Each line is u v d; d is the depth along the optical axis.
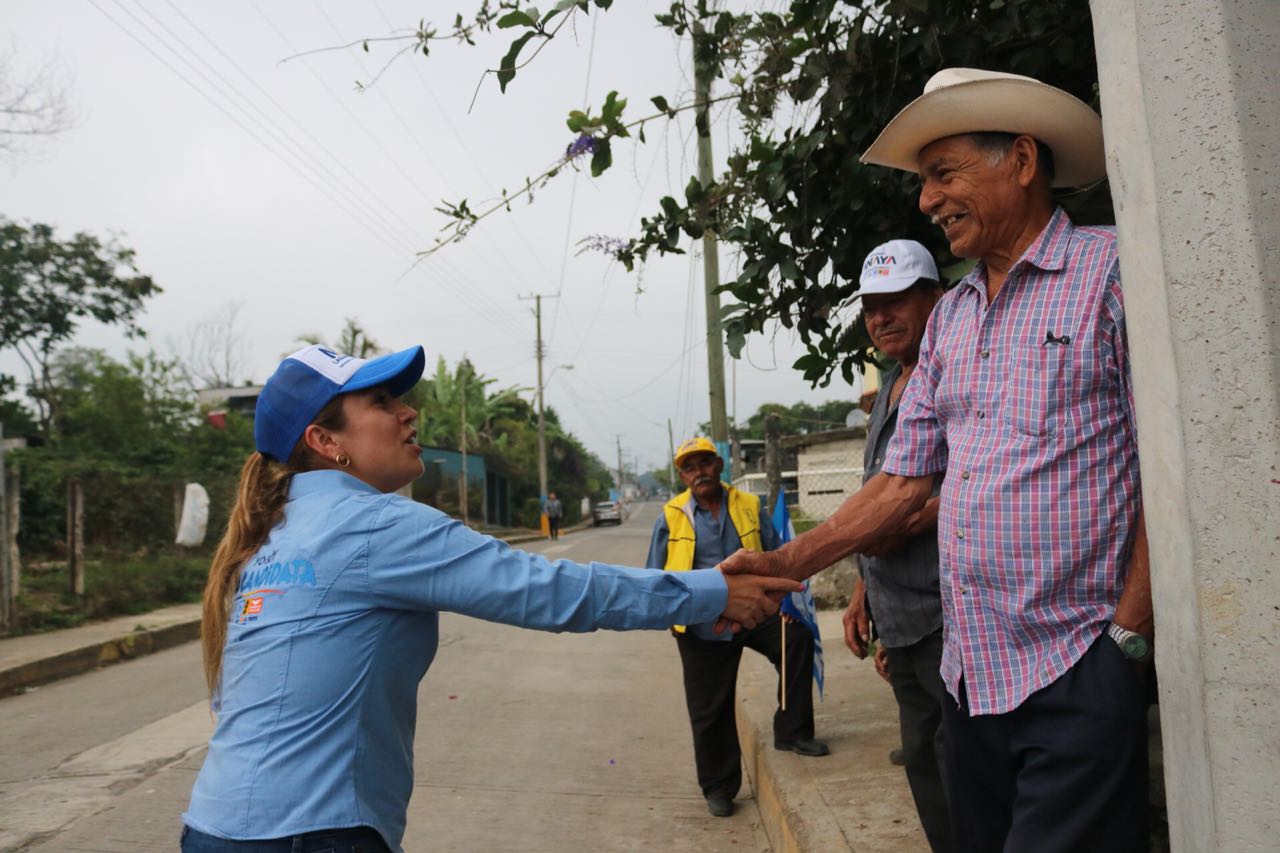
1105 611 1.85
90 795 4.71
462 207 3.48
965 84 1.98
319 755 1.65
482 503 39.25
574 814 4.49
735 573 2.19
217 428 19.23
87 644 8.83
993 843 2.10
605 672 7.82
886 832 3.41
